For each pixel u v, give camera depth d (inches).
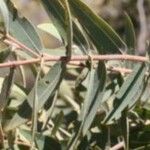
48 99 17.6
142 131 20.2
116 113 17.8
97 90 17.1
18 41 17.2
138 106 20.7
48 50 18.3
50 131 20.6
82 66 17.4
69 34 16.4
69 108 24.0
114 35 17.8
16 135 19.0
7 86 16.7
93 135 19.2
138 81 17.9
